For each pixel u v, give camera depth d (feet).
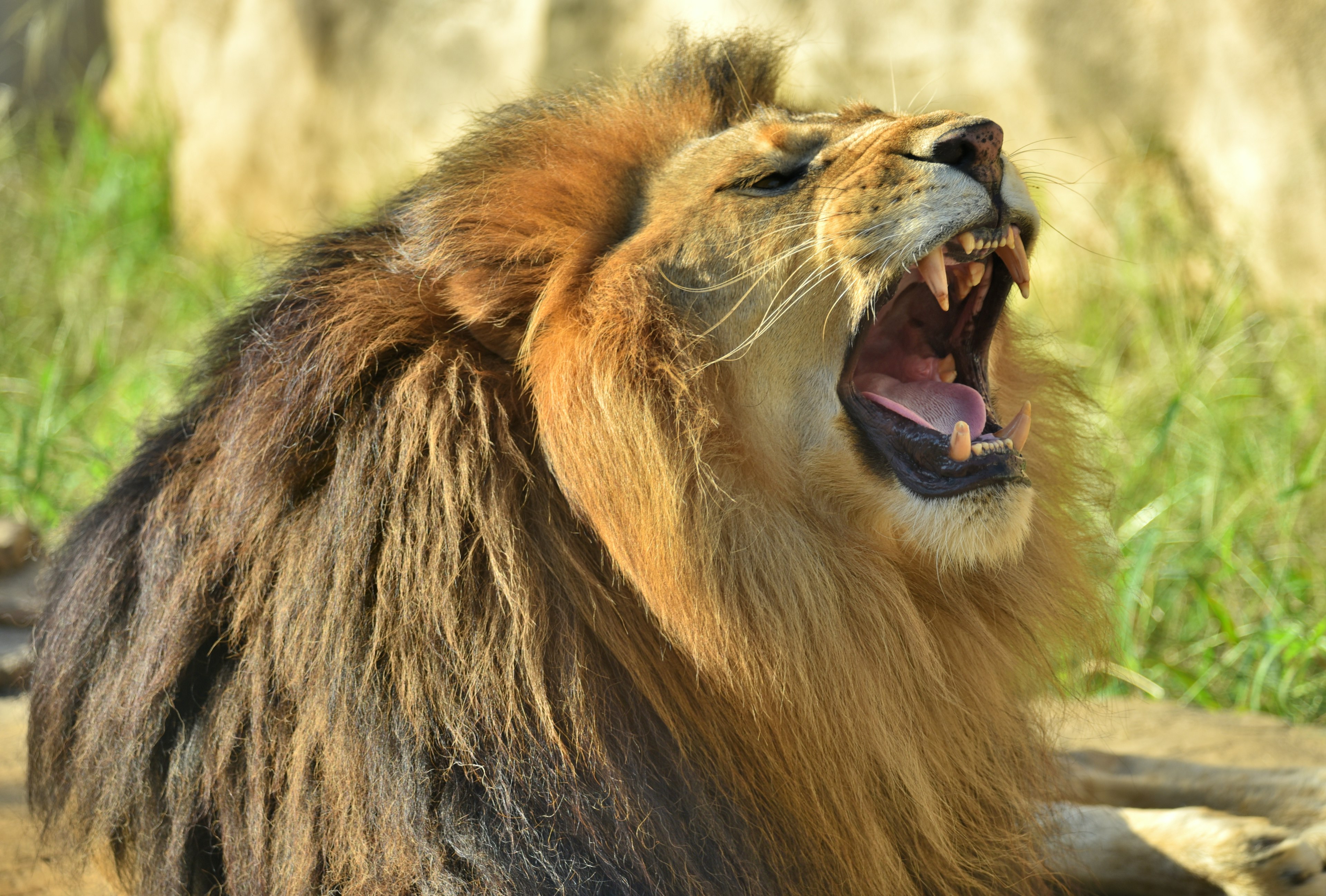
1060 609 18.93
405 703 15.01
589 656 15.53
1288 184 46.11
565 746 15.12
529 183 17.62
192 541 16.47
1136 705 29.17
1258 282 47.11
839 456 17.38
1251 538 34.81
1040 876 18.12
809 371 17.49
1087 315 47.62
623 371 16.16
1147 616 32.12
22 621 31.48
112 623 17.30
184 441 17.93
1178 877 18.89
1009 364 20.30
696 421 16.35
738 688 15.97
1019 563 18.33
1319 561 34.50
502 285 16.67
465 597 15.31
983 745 17.60
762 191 17.52
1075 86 50.34
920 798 16.33
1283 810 21.03
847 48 54.54
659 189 17.99
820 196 17.30
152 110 77.61
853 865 16.07
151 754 16.49
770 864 15.78
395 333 16.39
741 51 20.70
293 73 70.28
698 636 15.83
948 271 19.27
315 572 15.44
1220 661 31.40
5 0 82.74
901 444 17.39
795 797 15.96
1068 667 20.43
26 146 77.05
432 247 17.01
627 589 16.15
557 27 60.29
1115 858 19.27
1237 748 25.91
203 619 16.21
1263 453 38.19
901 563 17.61
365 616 15.33
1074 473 20.27
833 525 17.46
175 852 16.22
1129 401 41.91
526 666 15.02
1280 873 18.16
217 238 70.59
